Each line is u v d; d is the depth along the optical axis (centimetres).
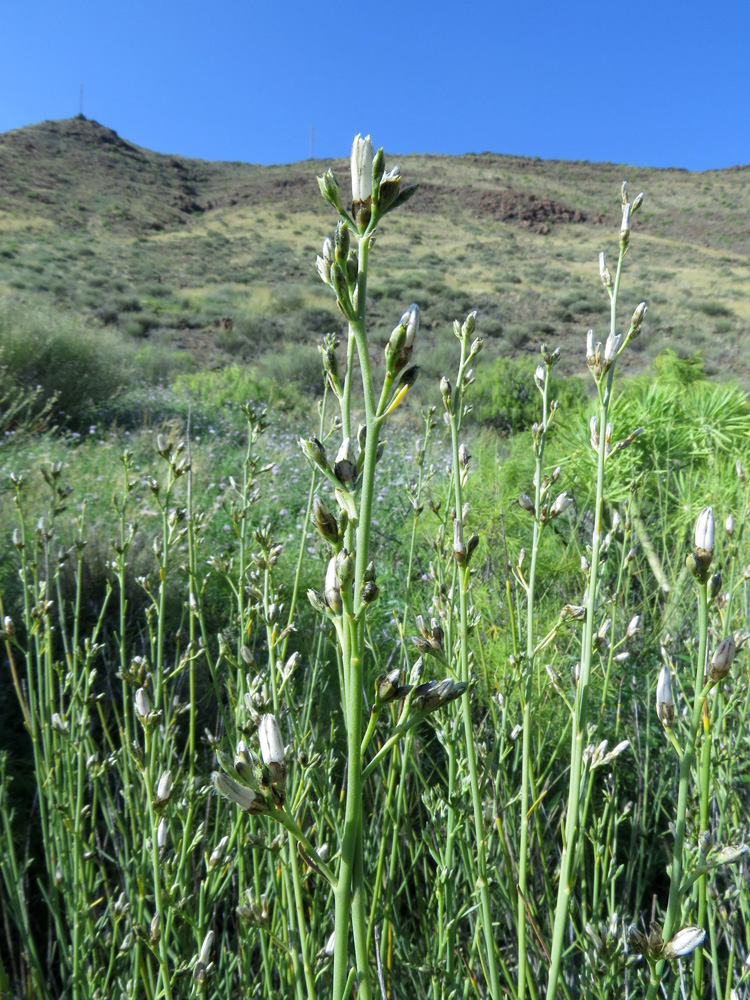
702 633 86
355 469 78
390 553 402
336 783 213
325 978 152
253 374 1305
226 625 328
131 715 240
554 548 327
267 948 145
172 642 320
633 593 315
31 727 186
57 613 332
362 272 75
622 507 322
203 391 1173
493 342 2145
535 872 175
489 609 257
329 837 172
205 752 228
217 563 181
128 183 5550
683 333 2250
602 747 113
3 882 214
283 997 148
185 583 364
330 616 76
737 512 272
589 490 352
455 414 117
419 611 292
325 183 75
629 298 2878
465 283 3288
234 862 159
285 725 172
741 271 4191
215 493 555
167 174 6169
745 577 152
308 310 2272
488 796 162
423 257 4016
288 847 129
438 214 5419
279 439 834
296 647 285
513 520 319
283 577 338
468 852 140
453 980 140
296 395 1205
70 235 3953
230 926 196
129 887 170
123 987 164
